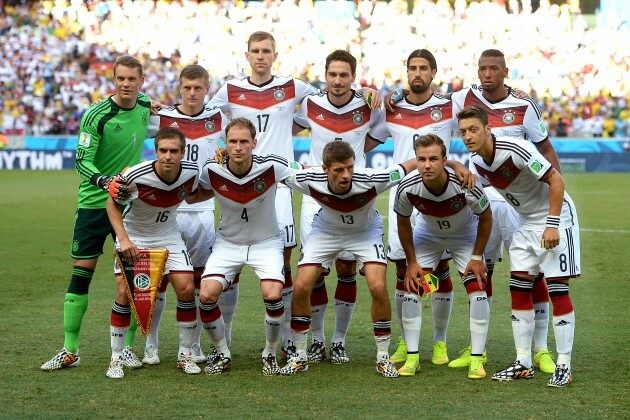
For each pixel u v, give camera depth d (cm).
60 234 1227
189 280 525
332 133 618
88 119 546
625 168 2369
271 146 630
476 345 516
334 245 534
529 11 2811
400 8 2812
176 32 2792
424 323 677
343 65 592
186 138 595
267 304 516
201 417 424
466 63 2723
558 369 491
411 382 500
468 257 534
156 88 2688
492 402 452
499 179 505
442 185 506
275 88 629
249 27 2778
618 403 446
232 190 522
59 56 2764
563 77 2700
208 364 534
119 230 511
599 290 800
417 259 546
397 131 619
